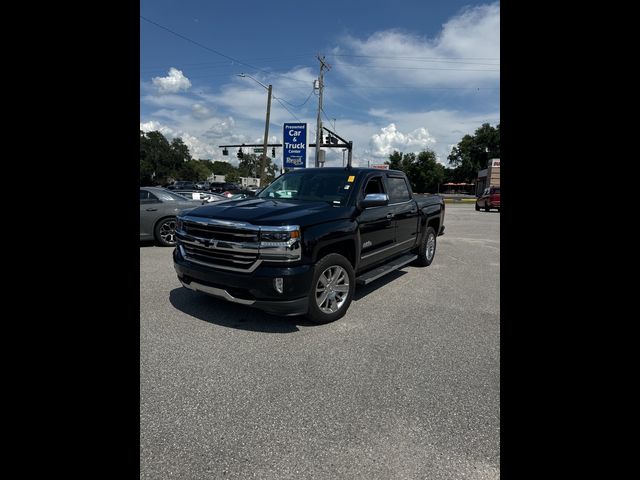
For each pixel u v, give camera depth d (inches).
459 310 166.9
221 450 74.2
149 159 3577.8
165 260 265.7
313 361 113.5
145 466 69.3
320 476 67.6
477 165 2974.9
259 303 129.8
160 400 91.4
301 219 135.6
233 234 133.2
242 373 105.4
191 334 132.6
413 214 225.6
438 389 98.3
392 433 80.0
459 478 67.6
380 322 149.6
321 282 142.8
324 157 941.2
